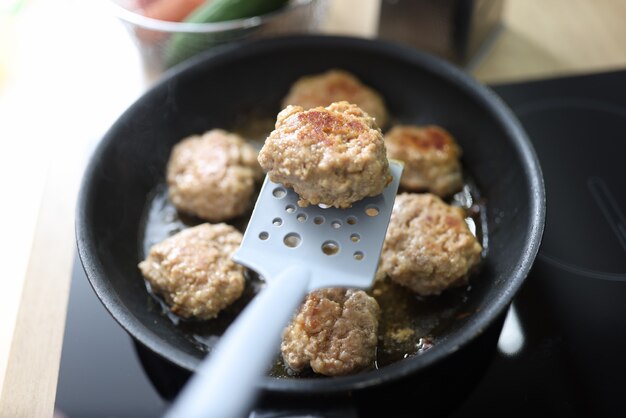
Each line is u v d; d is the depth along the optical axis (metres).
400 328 0.40
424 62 0.46
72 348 0.39
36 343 0.40
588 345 0.39
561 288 0.42
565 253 0.43
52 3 0.60
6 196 0.48
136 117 0.43
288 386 0.31
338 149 0.33
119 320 0.34
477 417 0.37
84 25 0.59
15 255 0.46
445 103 0.47
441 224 0.41
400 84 0.48
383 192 0.35
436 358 0.32
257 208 0.35
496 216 0.43
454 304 0.41
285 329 0.38
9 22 0.58
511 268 0.37
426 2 0.52
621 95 0.52
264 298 0.30
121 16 0.50
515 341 0.40
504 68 0.55
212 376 0.27
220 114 0.49
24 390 0.38
